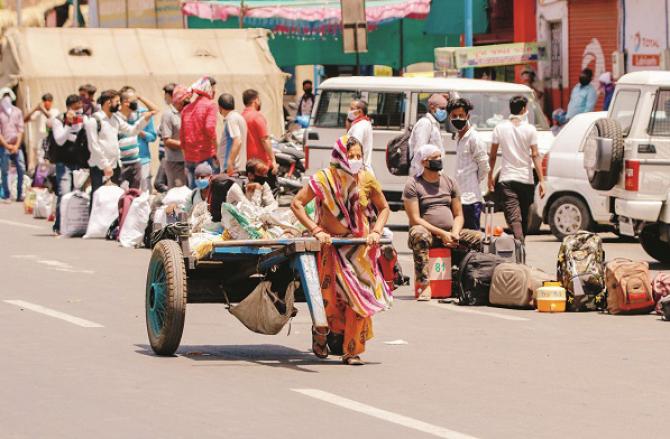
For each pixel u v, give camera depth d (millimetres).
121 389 15000
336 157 16844
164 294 17281
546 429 13352
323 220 16938
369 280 16844
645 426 13602
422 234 23203
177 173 34656
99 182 33500
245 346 18547
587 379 16203
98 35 50906
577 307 22203
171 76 51062
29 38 49469
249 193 22891
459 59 45156
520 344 18844
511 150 27219
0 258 28750
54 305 21828
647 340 19328
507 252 23969
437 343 18891
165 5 62656
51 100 44531
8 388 14938
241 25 53281
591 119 32781
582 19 47031
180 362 16969
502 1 51750
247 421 13414
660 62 43250
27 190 41156
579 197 32531
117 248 31141
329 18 51688
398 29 51938
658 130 27469
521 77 47188
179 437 12695
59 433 12812
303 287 16594
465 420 13672
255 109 31844
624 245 32438
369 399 14664
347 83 36438
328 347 17875
